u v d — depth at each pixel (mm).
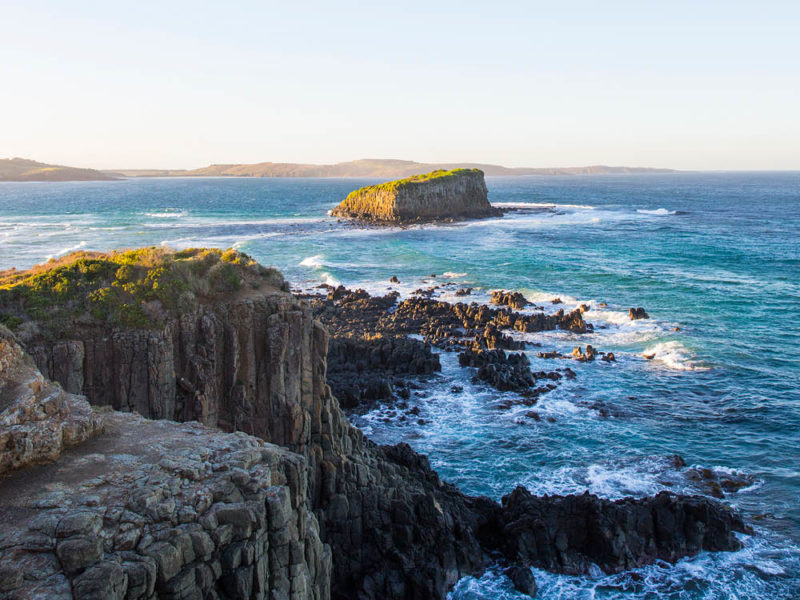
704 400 50500
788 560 31031
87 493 15836
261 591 16250
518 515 31625
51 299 26969
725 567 30578
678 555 31062
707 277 98750
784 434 44281
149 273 28469
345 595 27609
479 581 29219
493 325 69688
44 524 14500
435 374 56031
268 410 28469
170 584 14617
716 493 36812
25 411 17000
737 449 42250
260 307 28672
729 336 67500
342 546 28500
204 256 31578
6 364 18000
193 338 27688
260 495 16844
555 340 66875
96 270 28609
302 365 28984
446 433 44500
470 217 198125
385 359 57188
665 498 32344
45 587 13344
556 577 29734
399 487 30625
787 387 52812
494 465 40125
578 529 31016
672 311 78188
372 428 44969
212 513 15898
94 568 13750
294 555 17078
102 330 26688
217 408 28000
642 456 41250
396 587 27484
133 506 15492
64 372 25641
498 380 52750
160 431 19531
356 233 157875
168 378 27031
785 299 83875
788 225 174875
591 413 47906
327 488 28578
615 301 83562
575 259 115938
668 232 158625
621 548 30250
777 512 35000
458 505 32500
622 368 58031
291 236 150625
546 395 51438
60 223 179125
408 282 96000
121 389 26516
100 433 19000
